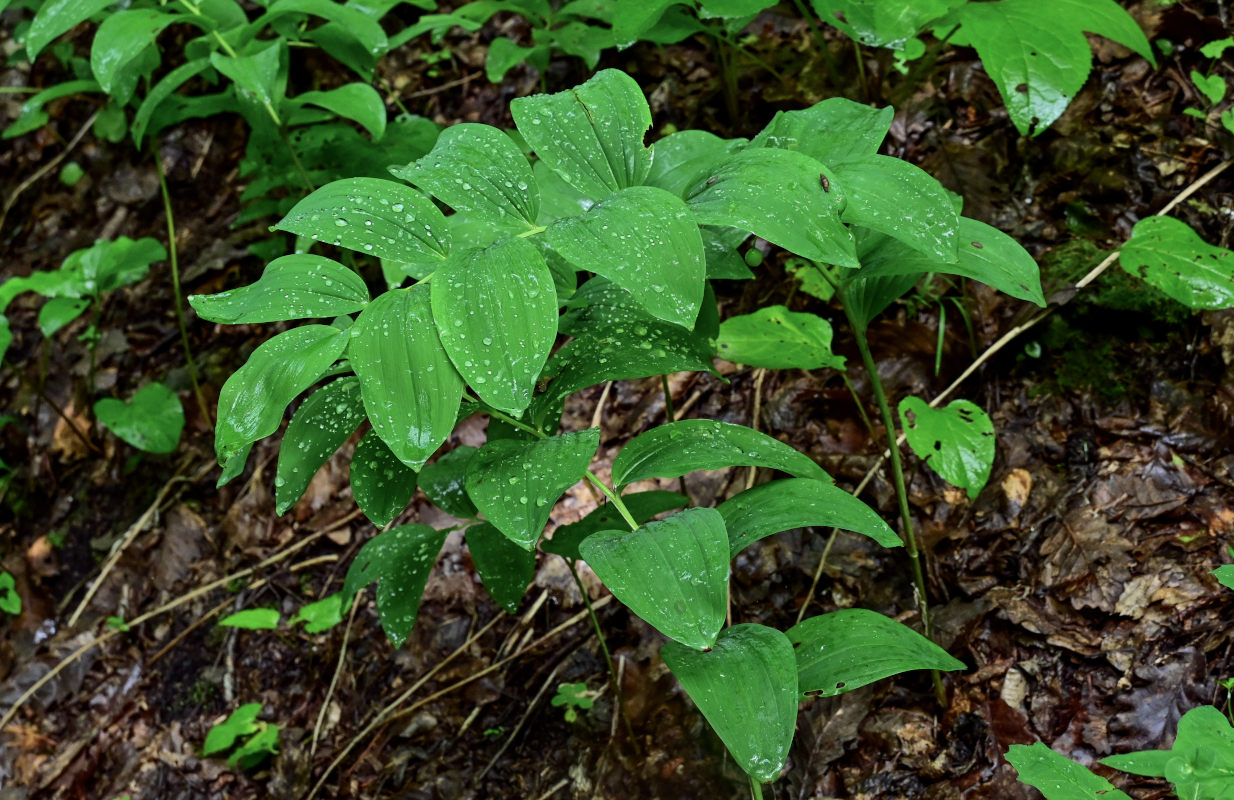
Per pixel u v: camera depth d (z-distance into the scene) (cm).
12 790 322
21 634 361
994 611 248
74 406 403
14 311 435
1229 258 246
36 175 459
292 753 295
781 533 277
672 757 250
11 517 397
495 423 193
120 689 336
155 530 370
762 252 322
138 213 436
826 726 241
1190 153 297
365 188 163
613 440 317
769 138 186
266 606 335
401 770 277
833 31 351
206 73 322
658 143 206
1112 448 264
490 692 283
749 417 303
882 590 262
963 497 269
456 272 151
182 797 303
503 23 410
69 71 468
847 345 298
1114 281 279
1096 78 316
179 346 406
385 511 175
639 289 140
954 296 294
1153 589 238
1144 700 223
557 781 259
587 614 288
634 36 265
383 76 414
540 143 168
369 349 148
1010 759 164
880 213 160
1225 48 308
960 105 323
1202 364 267
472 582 306
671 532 150
